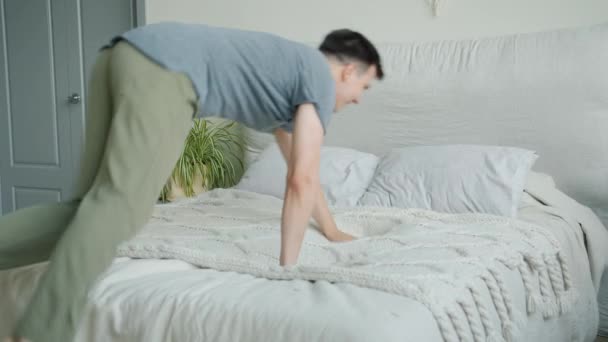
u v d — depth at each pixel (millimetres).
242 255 1728
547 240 1924
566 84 2623
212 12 3604
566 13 2754
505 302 1511
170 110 1354
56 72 4152
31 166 4324
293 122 1591
